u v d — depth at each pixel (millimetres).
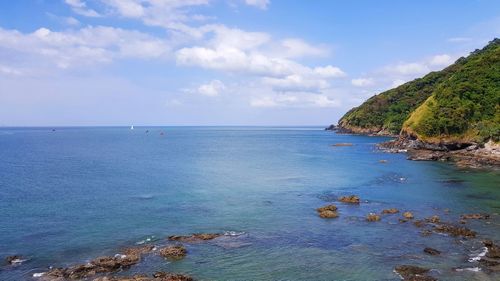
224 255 33844
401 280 28750
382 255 33625
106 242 37156
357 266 31453
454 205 51312
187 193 60188
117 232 40156
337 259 32938
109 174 80375
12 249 35281
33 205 51656
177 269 30922
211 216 46469
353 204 52531
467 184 66125
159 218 45469
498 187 63031
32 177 75812
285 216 46531
